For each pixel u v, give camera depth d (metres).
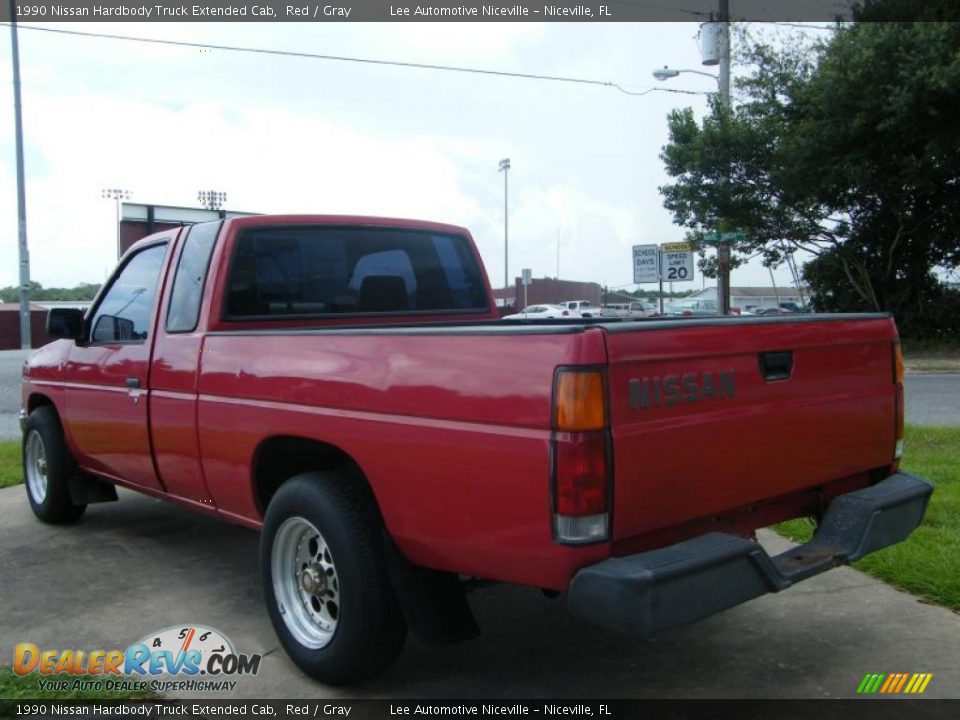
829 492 3.59
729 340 3.00
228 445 3.93
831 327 3.45
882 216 20.67
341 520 3.29
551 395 2.61
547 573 2.68
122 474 5.07
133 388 4.68
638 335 2.71
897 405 3.79
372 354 3.22
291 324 4.54
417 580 3.23
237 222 4.39
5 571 5.03
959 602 4.21
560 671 3.66
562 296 67.69
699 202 20.02
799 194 19.41
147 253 4.93
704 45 19.48
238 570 5.04
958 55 16.00
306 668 3.52
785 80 19.75
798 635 3.97
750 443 3.07
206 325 4.23
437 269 5.36
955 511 5.54
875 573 4.67
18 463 8.23
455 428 2.89
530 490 2.66
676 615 2.58
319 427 3.40
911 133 17.45
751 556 2.78
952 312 21.98
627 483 2.66
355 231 4.92
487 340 2.82
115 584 4.79
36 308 38.44
